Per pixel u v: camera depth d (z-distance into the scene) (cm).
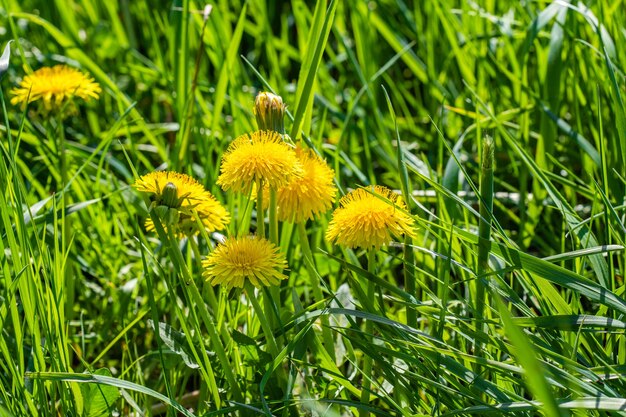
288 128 89
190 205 74
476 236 77
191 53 120
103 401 77
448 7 108
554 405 62
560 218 99
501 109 107
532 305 90
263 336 80
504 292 78
